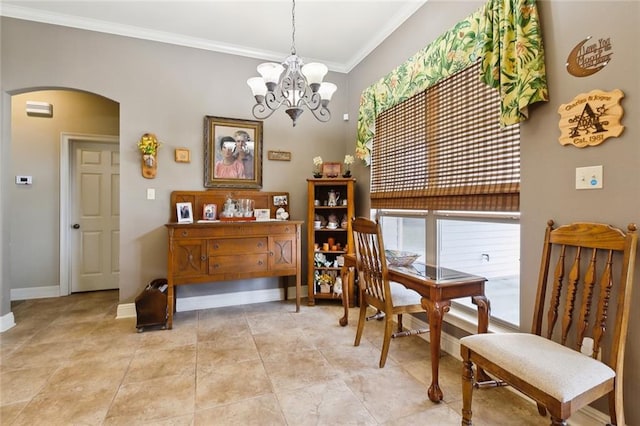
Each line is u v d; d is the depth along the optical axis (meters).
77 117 3.90
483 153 2.02
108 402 1.74
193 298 3.38
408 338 2.60
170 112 3.28
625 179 1.34
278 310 3.33
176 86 3.30
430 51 2.40
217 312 3.26
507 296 2.06
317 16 2.89
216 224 2.96
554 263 1.64
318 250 3.61
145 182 3.19
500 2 1.74
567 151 1.56
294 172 3.80
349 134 3.95
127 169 3.14
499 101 1.91
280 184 3.74
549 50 1.62
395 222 3.18
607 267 1.35
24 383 1.92
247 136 3.57
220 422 1.58
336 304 3.55
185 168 3.33
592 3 1.44
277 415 1.63
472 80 2.09
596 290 1.46
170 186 3.28
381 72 3.24
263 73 2.19
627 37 1.33
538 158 1.69
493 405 1.72
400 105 2.87
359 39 3.30
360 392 1.84
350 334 2.69
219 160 3.45
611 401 1.25
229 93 3.50
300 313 3.23
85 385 1.90
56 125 3.81
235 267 3.05
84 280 4.02
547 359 1.25
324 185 3.75
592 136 1.44
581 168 1.50
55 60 2.92
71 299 3.70
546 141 1.65
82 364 2.15
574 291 1.47
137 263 3.16
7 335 2.64
